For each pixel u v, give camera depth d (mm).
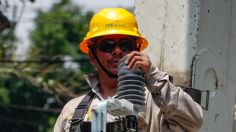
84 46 6559
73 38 26219
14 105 26500
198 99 6836
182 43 7254
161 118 6113
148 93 6148
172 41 7332
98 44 6273
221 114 7379
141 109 5820
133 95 5777
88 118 6129
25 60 16812
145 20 7566
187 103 5980
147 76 5930
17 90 26375
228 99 7477
